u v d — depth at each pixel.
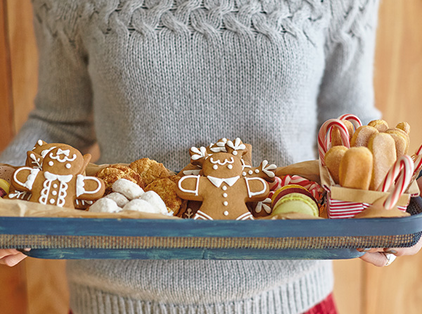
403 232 0.67
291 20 0.81
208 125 0.83
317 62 0.84
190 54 0.81
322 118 0.96
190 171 0.76
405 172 0.63
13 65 1.13
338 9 0.84
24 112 1.16
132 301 0.84
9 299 1.24
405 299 1.32
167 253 0.69
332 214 0.69
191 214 0.73
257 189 0.71
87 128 0.97
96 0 0.83
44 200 0.69
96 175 0.75
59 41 0.88
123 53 0.81
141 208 0.69
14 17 1.11
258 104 0.82
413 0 1.14
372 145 0.68
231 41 0.80
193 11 0.80
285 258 0.70
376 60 1.18
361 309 1.33
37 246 0.68
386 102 1.20
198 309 0.83
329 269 0.93
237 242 0.68
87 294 0.87
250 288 0.82
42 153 0.72
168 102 0.82
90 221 0.67
